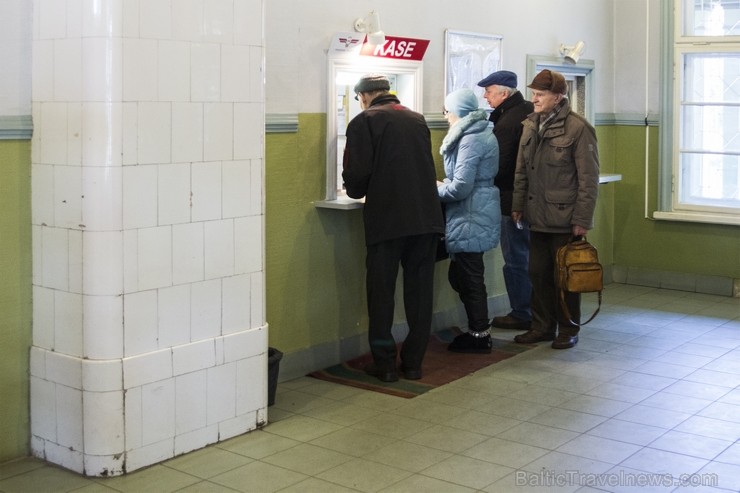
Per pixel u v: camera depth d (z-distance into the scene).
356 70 5.11
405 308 4.92
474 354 5.38
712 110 7.09
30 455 3.85
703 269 7.16
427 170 4.77
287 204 4.84
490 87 5.69
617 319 6.27
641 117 7.34
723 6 6.97
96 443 3.59
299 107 4.84
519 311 5.98
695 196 7.24
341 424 4.21
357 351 5.34
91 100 3.49
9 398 3.78
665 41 7.16
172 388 3.77
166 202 3.69
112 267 3.54
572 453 3.83
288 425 4.20
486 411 4.38
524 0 6.39
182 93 3.71
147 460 3.71
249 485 3.52
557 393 4.64
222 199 3.91
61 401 3.69
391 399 4.57
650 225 7.38
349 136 4.71
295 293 4.94
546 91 5.21
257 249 4.09
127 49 3.50
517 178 5.50
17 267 3.74
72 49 3.54
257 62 4.01
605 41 7.31
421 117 4.82
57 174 3.62
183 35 3.70
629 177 7.46
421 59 5.47
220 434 3.98
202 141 3.81
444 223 5.11
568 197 5.25
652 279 7.39
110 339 3.57
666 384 4.79
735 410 4.38
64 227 3.62
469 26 5.93
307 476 3.60
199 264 3.84
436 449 3.89
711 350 5.46
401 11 5.41
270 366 4.38
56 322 3.70
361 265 5.32
